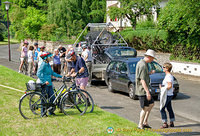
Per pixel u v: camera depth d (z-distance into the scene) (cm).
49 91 806
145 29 2448
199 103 1054
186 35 1842
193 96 1181
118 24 3703
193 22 1667
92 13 4128
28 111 789
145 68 671
